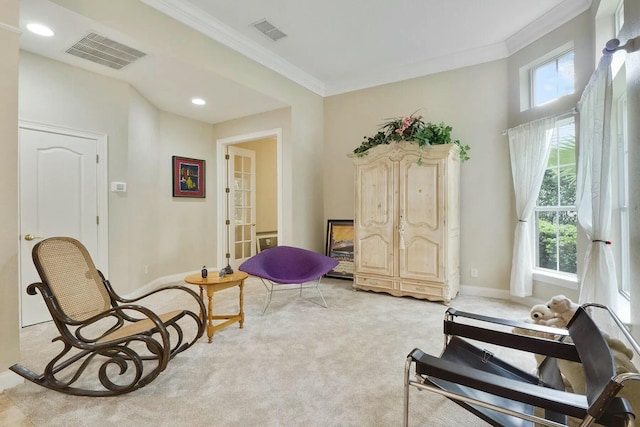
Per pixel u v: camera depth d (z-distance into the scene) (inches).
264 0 117.5
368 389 75.0
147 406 68.6
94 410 67.2
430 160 143.6
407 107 174.7
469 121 157.9
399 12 125.0
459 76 160.2
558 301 77.9
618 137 94.9
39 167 120.4
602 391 34.0
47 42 110.4
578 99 118.3
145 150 164.7
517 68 143.4
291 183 179.2
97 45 112.3
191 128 197.5
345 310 134.0
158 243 178.2
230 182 211.9
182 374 82.0
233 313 130.0
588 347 48.0
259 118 189.8
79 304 82.7
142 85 148.7
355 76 185.8
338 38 144.3
